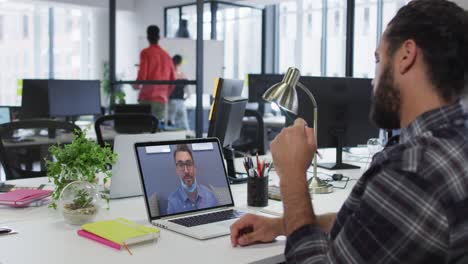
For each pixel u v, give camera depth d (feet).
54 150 5.61
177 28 27.68
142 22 29.63
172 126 21.58
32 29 28.30
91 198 5.25
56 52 29.19
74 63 29.78
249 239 4.58
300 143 3.94
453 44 3.06
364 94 9.20
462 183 2.91
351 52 12.90
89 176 5.54
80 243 4.58
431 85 3.14
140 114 12.13
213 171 5.93
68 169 5.52
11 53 27.71
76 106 15.71
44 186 7.09
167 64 20.11
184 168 5.69
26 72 28.25
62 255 4.24
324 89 8.89
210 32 26.68
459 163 2.93
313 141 4.01
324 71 24.49
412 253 2.93
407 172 2.96
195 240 4.73
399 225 2.93
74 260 4.11
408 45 3.18
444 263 2.96
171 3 27.61
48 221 5.36
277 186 6.98
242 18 27.22
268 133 19.72
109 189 6.43
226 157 7.68
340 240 3.17
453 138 3.01
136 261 4.11
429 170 2.92
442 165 2.92
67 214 5.09
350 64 12.94
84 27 29.81
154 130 12.30
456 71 3.09
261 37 26.58
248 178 6.19
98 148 5.66
